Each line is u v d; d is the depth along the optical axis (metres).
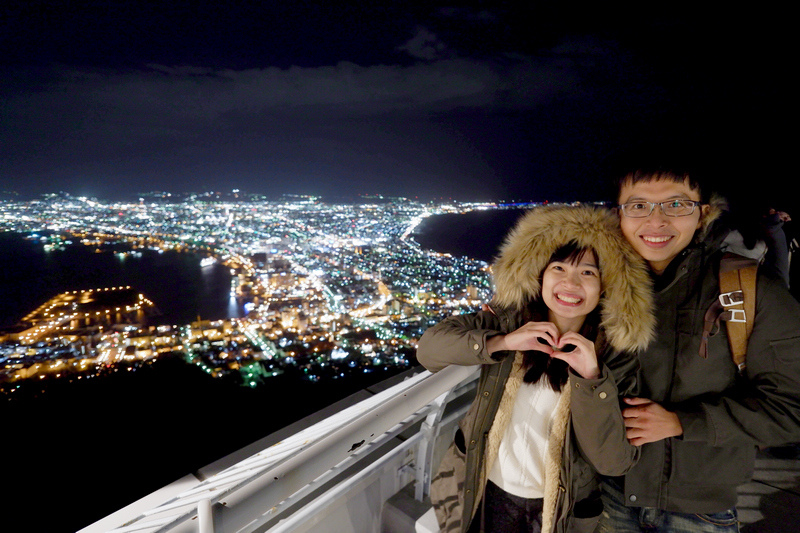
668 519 1.06
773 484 1.62
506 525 1.04
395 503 1.31
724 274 0.96
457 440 1.11
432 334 1.12
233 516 0.73
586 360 0.89
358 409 1.18
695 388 0.99
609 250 0.96
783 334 0.90
